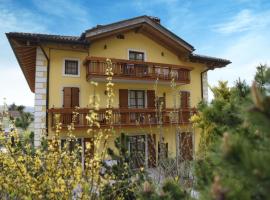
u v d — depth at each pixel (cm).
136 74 1431
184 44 1608
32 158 477
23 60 1476
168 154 593
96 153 454
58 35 1352
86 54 1398
